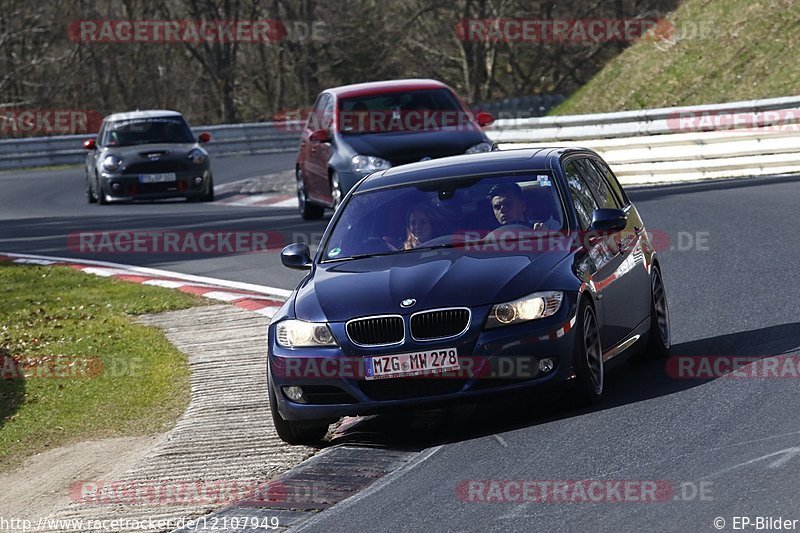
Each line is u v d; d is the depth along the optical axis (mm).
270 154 141125
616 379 29828
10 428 33531
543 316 25922
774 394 25797
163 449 28219
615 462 22281
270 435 28500
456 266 27219
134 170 89312
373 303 26328
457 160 32188
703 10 110500
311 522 21328
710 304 37969
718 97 97500
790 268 42094
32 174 126875
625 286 29859
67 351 40656
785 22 99750
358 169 62281
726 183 71875
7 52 189125
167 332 41594
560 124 84938
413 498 21797
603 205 31938
